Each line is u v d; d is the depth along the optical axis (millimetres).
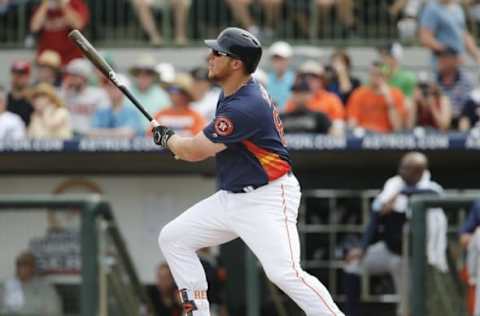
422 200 38250
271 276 28219
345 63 53094
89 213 37531
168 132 28422
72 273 37562
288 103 49906
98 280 37594
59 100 50969
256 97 27922
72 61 55438
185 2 57062
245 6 56719
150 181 52156
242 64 27922
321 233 51094
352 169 51250
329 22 56594
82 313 37469
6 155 49156
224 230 28641
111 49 56438
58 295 37531
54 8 55281
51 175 52062
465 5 56656
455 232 38250
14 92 51844
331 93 51781
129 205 52219
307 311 28047
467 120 51188
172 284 49031
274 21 56625
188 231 28672
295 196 28578
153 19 57344
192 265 28812
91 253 37500
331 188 51344
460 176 51500
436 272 38250
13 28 57281
